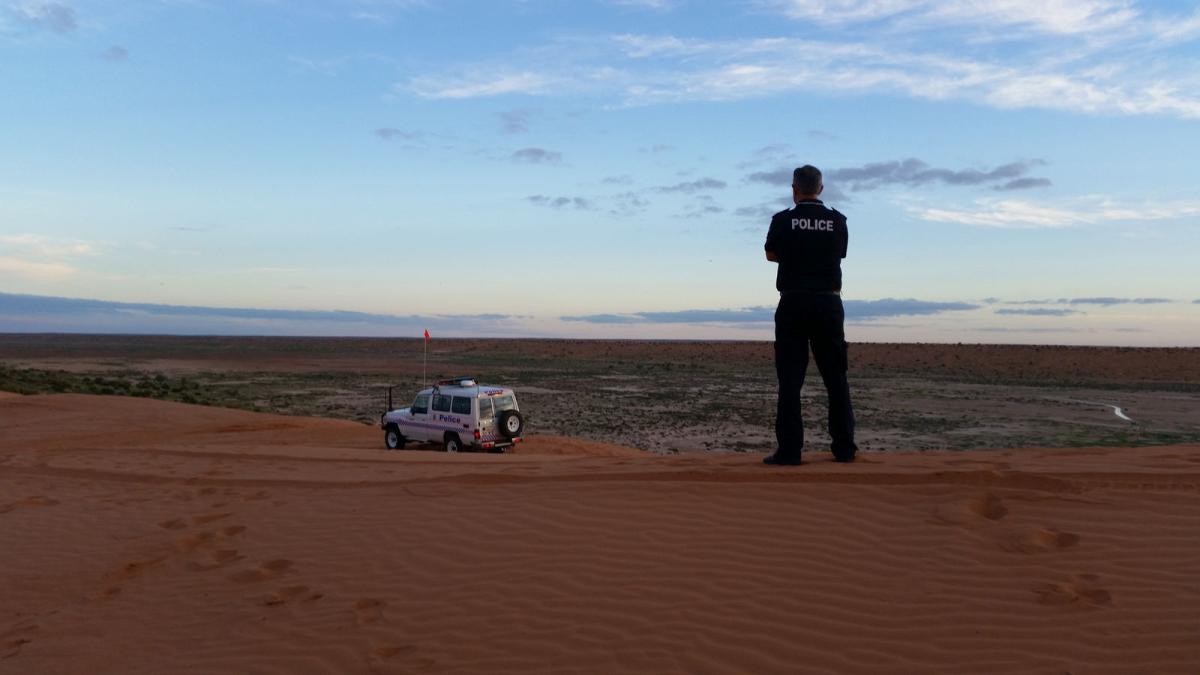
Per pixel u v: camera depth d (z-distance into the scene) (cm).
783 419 767
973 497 650
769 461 775
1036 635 462
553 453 2386
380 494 905
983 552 564
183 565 754
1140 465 700
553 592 585
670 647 493
